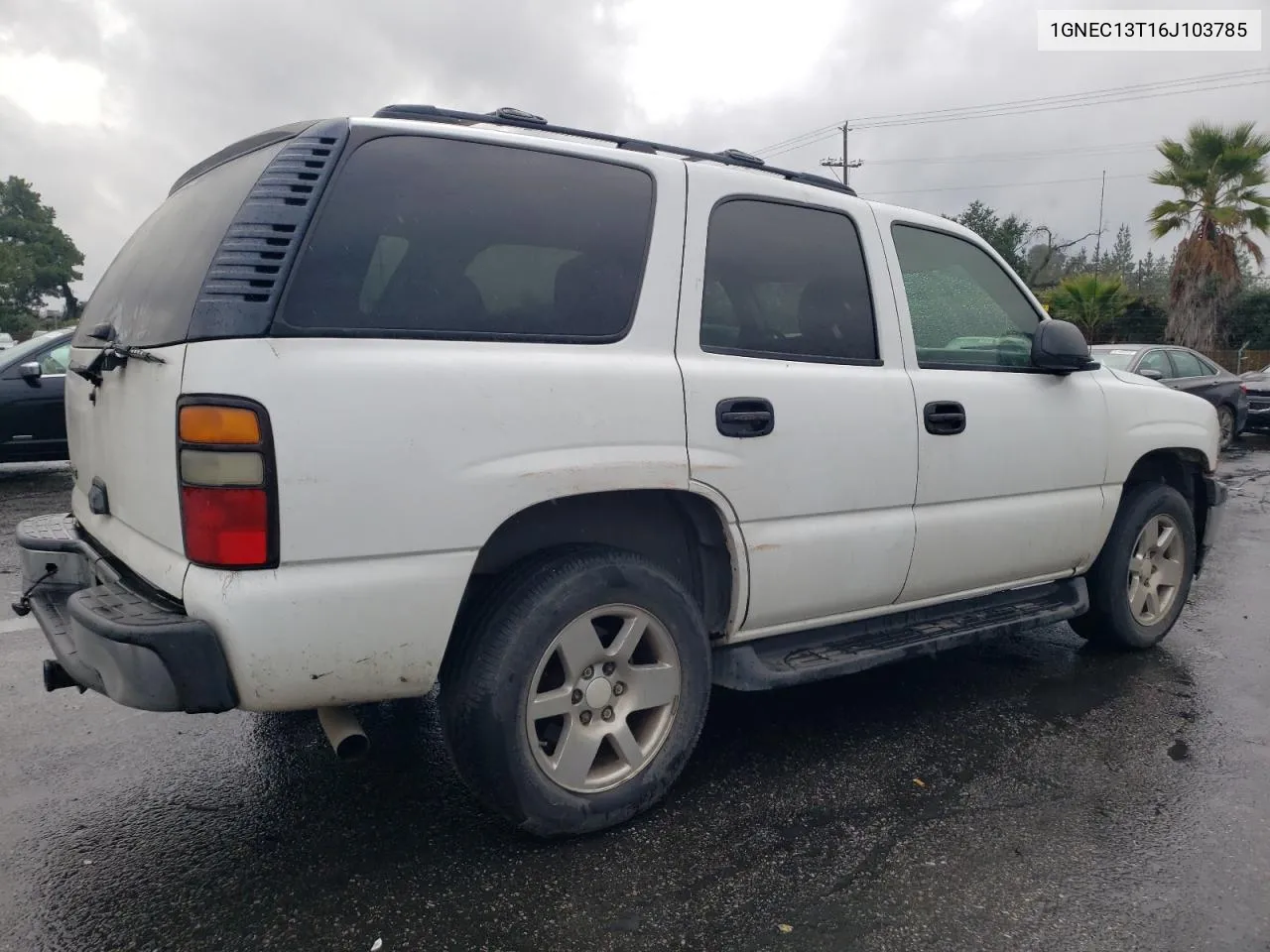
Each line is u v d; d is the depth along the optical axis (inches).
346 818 116.1
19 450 369.4
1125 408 168.6
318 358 89.7
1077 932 95.3
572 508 113.1
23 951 91.3
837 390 126.4
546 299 106.3
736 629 121.6
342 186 95.7
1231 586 240.5
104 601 94.1
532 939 93.3
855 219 137.7
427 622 95.0
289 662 88.7
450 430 95.1
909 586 138.3
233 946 92.1
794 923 96.1
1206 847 111.4
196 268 94.6
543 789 105.3
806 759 133.9
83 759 132.6
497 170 105.9
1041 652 183.3
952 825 115.7
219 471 86.0
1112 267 2086.6
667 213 116.5
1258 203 908.6
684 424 111.5
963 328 150.7
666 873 104.6
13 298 2226.9
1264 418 613.6
